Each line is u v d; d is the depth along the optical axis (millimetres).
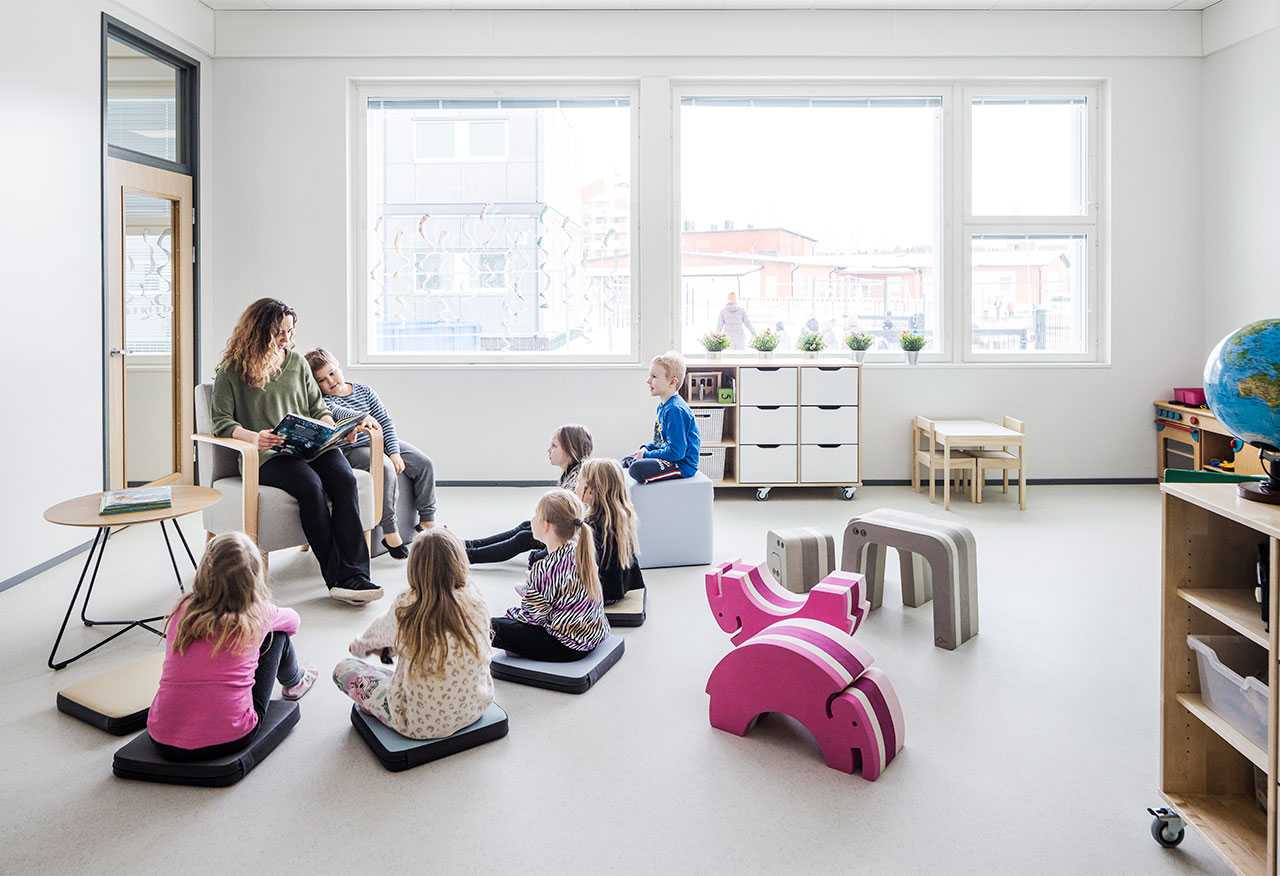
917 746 2176
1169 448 5609
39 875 1666
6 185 3590
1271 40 5004
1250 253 5230
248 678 2061
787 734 2244
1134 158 5609
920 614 3174
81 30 4109
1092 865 1702
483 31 5453
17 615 3145
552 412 5652
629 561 3094
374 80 5551
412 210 5715
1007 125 5715
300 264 5559
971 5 5406
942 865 1697
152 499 2758
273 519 3240
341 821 1841
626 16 5457
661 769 2057
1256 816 1707
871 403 5699
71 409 4020
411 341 5770
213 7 5332
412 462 4086
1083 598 3344
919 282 5801
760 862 1704
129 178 4625
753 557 3965
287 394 3541
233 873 1673
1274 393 1481
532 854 1728
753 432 5297
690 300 5793
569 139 5680
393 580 3545
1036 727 2279
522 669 2541
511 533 3754
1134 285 5660
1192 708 1736
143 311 4773
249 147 5504
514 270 5742
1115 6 5422
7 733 2240
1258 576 1573
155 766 1985
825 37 5465
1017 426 5141
